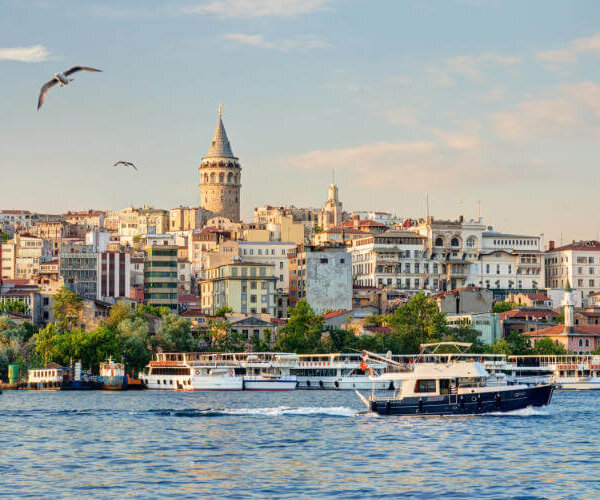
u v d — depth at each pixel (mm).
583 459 130125
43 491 108812
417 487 111312
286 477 117688
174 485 112562
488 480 115062
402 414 181875
